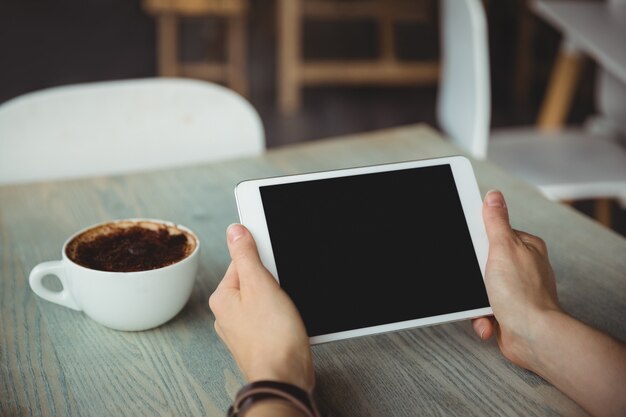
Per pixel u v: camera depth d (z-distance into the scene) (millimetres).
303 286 695
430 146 1234
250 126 1358
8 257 897
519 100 3750
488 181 1121
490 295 717
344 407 656
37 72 3691
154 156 1325
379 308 705
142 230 793
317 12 3576
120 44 4156
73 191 1075
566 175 1856
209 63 3756
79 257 742
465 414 649
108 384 683
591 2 2162
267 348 627
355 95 3777
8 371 696
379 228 734
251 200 715
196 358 722
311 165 1161
